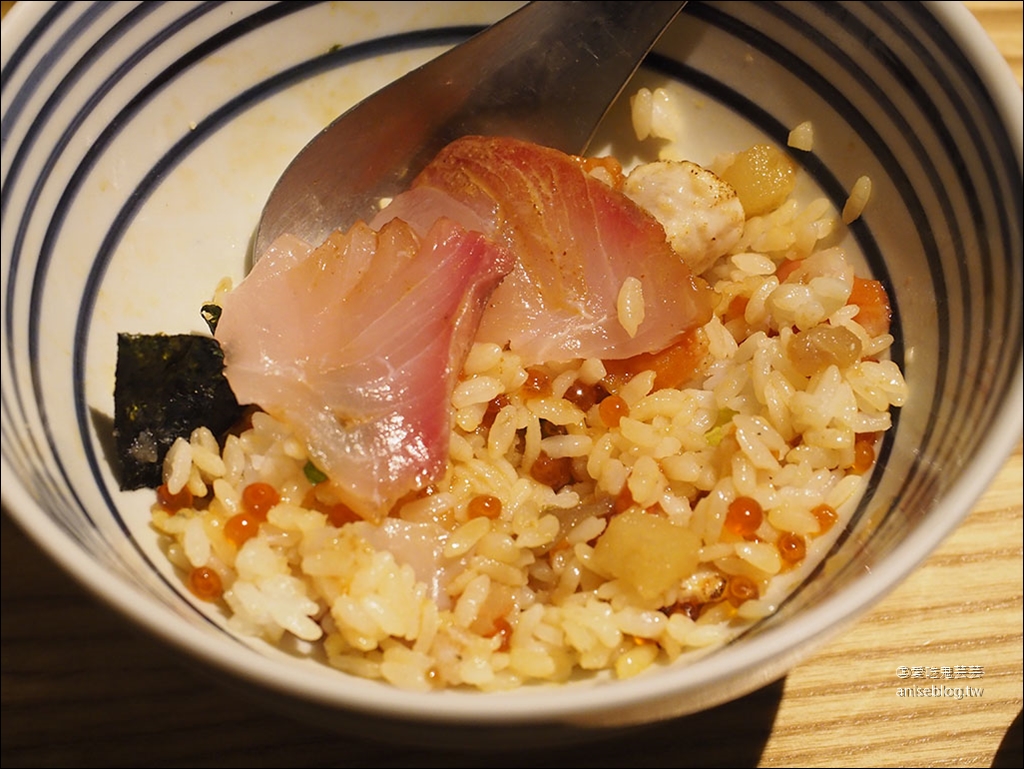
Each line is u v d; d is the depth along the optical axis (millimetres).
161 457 167
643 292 181
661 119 204
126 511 161
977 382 157
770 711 175
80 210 174
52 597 180
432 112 198
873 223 190
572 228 183
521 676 153
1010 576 187
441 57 192
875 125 188
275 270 175
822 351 177
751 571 161
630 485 169
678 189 191
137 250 184
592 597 163
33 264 164
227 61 191
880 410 174
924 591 185
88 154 175
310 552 158
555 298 182
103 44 173
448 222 175
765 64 197
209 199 195
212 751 170
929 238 179
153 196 187
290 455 167
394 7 201
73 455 156
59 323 166
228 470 169
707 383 188
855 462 173
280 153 201
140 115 183
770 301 188
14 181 161
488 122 201
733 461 171
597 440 180
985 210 167
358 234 177
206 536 159
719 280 201
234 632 150
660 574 158
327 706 127
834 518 167
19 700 172
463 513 167
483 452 176
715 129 207
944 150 176
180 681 174
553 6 193
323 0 195
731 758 171
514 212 185
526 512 169
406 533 162
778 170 198
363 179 200
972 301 167
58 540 131
